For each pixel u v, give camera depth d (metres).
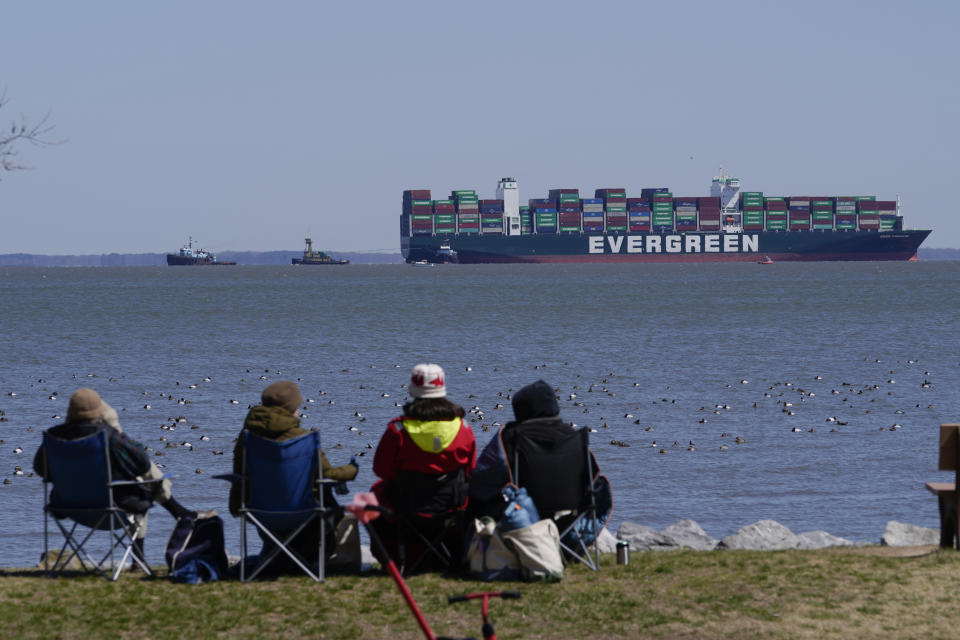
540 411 30.47
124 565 32.00
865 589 28.52
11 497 70.75
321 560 29.47
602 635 25.14
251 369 149.62
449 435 29.47
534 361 159.88
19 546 58.28
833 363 156.75
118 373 145.50
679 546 42.25
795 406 113.12
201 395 122.81
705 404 114.88
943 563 31.19
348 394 122.94
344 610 26.84
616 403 115.38
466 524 30.83
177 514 31.00
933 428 99.50
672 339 198.25
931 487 34.41
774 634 25.05
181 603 27.34
